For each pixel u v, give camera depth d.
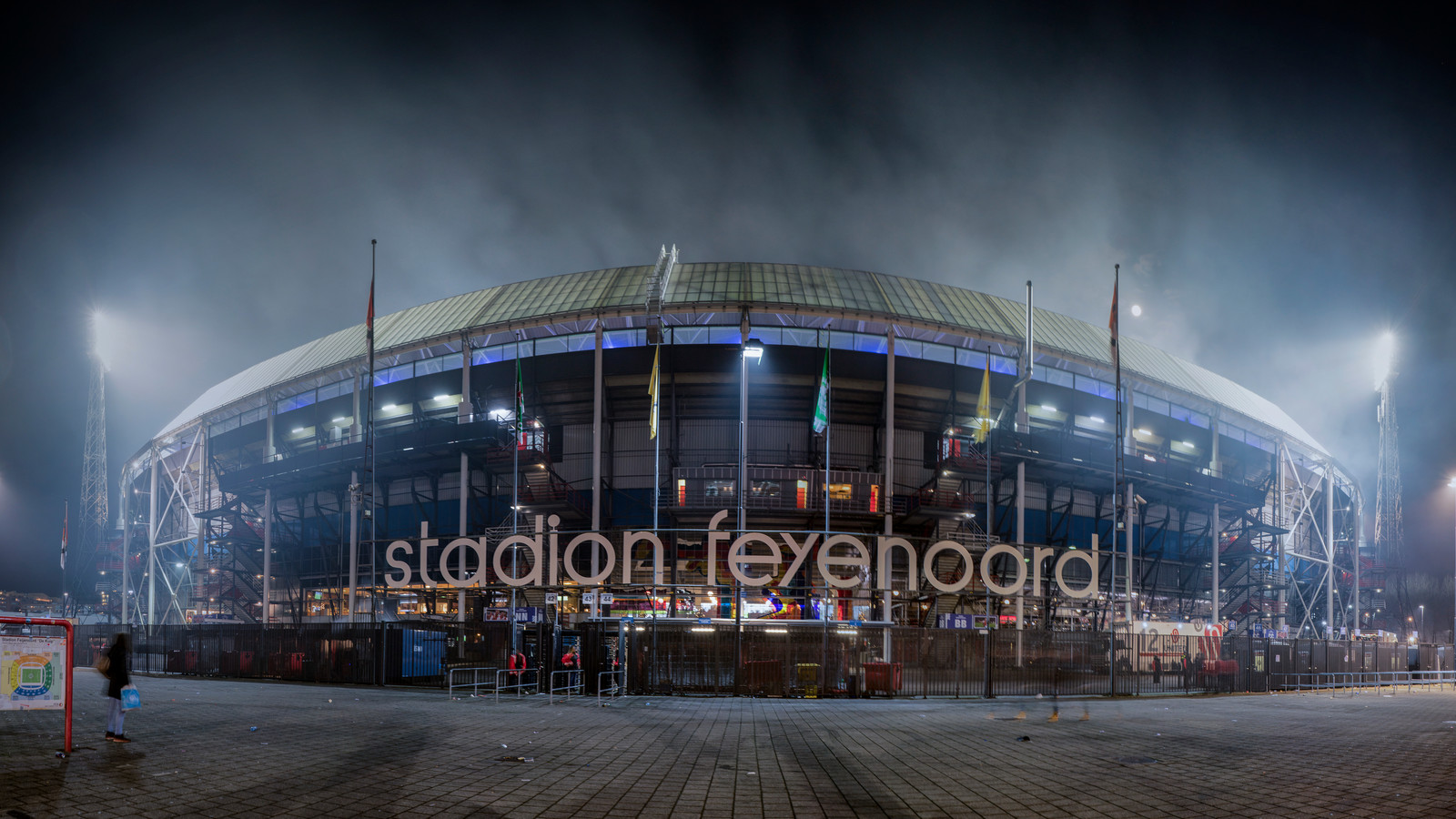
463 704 26.33
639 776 13.59
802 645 32.28
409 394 63.19
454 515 62.50
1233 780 13.92
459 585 43.88
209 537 73.94
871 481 56.91
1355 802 12.21
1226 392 81.56
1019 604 50.88
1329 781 13.91
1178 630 68.94
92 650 51.31
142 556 86.38
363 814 10.40
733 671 31.78
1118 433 45.84
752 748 17.14
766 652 32.16
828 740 18.67
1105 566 66.75
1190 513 75.19
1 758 14.22
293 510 72.12
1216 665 39.12
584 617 51.97
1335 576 89.94
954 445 58.41
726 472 56.16
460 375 61.53
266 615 66.31
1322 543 81.38
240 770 13.32
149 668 46.53
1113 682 34.44
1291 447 81.12
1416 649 51.22
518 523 56.59
